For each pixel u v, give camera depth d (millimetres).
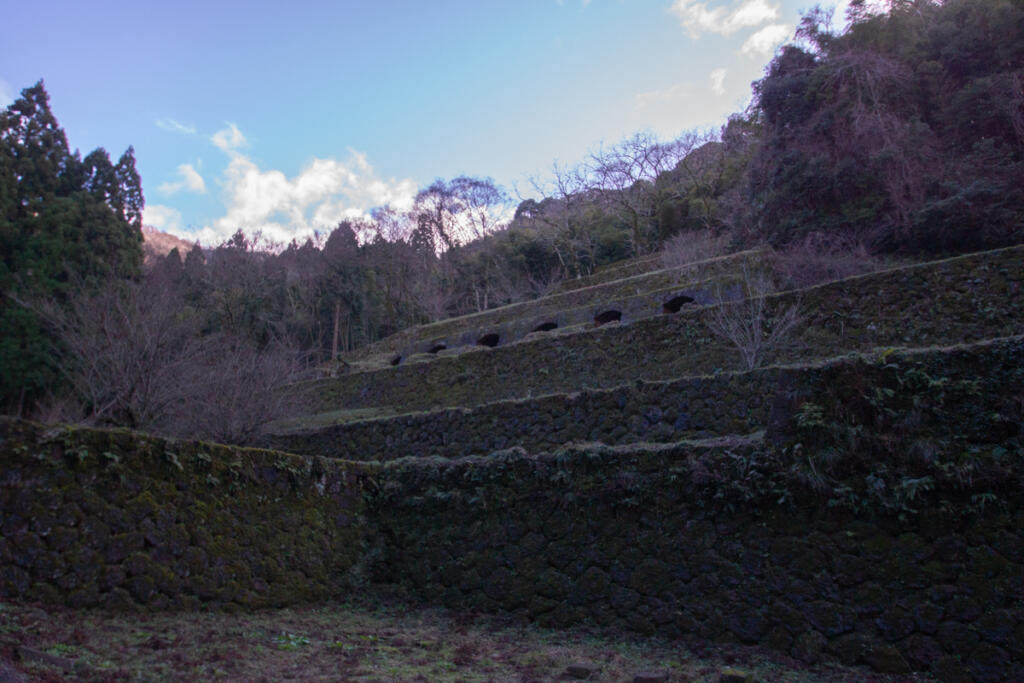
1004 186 17391
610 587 7039
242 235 49812
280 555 7859
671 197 37125
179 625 6238
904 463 5836
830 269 16922
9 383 20438
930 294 12148
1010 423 5539
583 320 21188
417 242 44000
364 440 13312
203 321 21031
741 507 6504
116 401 13102
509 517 8039
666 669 5625
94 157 29047
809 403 6441
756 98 24484
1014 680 4902
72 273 21578
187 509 7117
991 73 20906
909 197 19266
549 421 11141
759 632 6074
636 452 7305
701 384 9977
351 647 6234
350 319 39406
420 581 8438
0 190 24984
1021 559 5156
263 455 8094
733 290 17750
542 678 5465
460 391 16844
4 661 4434
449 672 5582
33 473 6066
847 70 21656
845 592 5797
